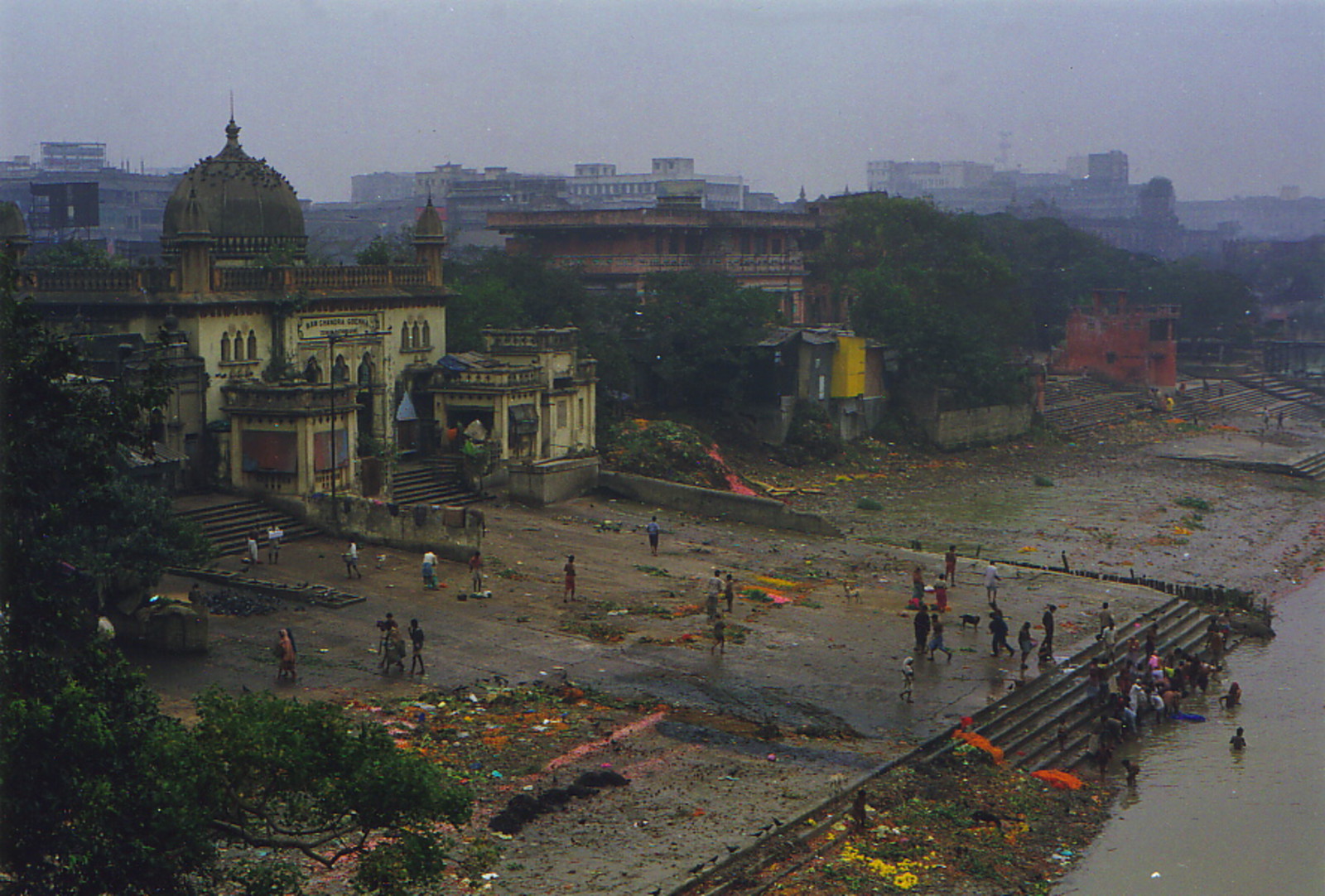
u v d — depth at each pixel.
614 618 39.78
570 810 26.14
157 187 158.00
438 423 57.44
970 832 27.38
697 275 77.31
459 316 65.81
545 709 31.77
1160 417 102.94
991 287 97.75
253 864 21.33
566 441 60.25
